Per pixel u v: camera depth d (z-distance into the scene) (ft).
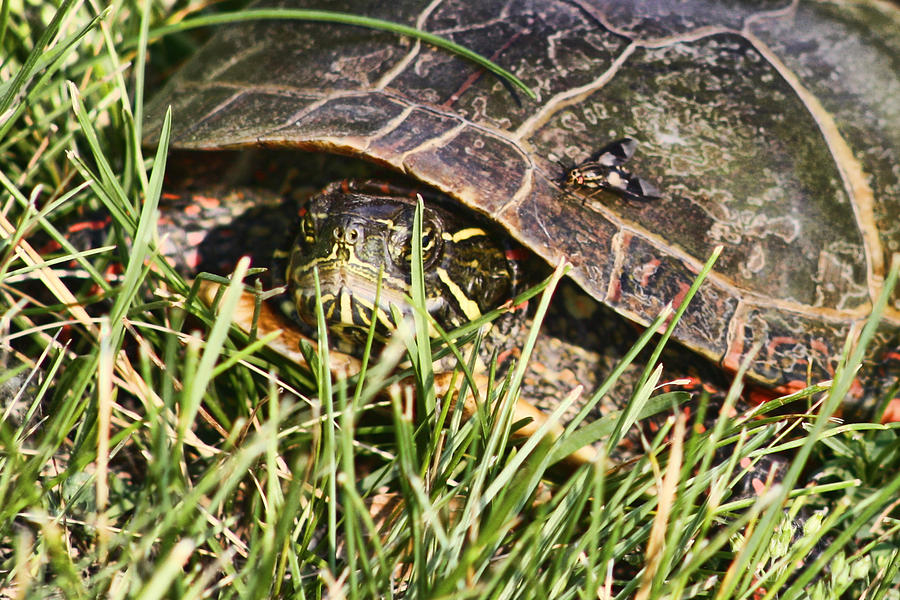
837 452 0.77
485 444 0.72
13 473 0.69
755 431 0.75
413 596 0.69
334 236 0.77
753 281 0.79
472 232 0.79
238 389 0.76
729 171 0.79
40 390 0.72
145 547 0.67
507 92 0.79
